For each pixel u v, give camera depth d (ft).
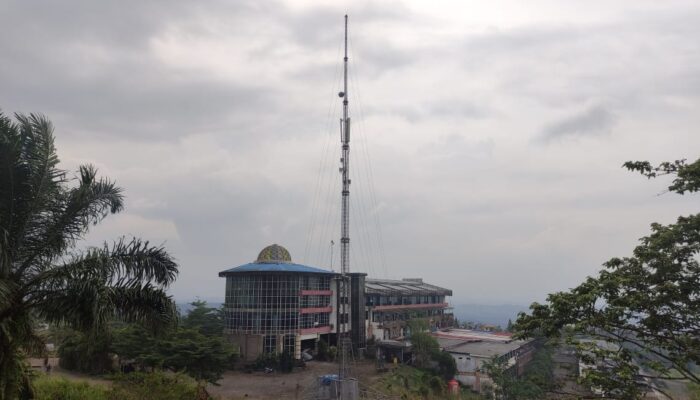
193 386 100.27
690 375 56.70
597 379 54.34
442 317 419.74
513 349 279.28
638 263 57.93
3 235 56.18
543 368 263.90
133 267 64.08
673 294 53.21
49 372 170.30
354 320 286.87
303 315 258.57
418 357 264.93
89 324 58.18
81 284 57.72
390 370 245.04
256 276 244.83
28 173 61.16
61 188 64.39
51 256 64.28
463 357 261.03
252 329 240.94
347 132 257.14
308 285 265.75
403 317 351.67
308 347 275.18
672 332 55.52
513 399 210.59
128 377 93.97
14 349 58.08
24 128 61.72
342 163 256.73
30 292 60.80
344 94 258.16
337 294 286.87
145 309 65.26
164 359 158.61
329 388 194.18
